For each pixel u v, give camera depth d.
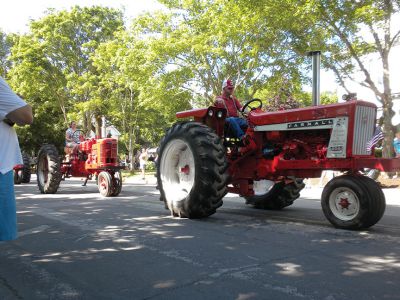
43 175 11.48
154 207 7.67
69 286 3.26
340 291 2.99
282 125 5.86
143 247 4.39
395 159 5.07
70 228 5.57
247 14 15.49
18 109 2.58
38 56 27.94
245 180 6.47
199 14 19.67
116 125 31.81
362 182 5.04
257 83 20.73
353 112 5.18
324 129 5.50
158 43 19.34
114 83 27.53
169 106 21.91
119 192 10.49
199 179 5.88
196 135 6.04
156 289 3.12
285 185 7.04
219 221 5.95
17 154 2.71
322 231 5.11
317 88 8.73
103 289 3.16
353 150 5.18
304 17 12.98
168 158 6.60
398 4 12.20
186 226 5.55
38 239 4.91
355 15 12.05
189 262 3.79
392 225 5.52
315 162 5.54
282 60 18.12
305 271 3.46
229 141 6.64
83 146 11.62
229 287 3.11
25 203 8.63
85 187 13.84
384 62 13.24
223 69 20.91
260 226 5.51
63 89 29.34
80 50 29.14
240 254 4.02
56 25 28.22
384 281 3.20
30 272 3.63
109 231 5.30
